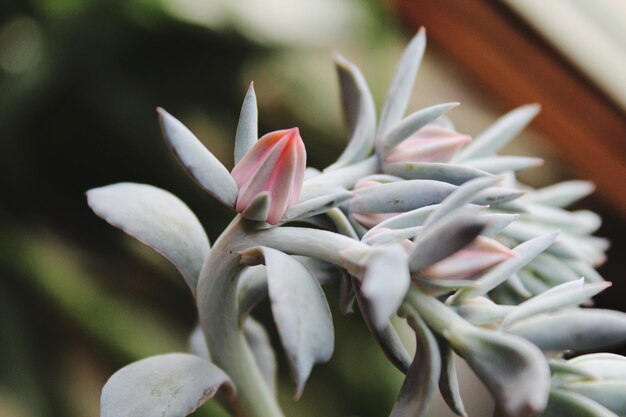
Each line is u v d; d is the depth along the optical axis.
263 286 0.19
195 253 0.19
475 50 0.45
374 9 0.48
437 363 0.16
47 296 0.40
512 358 0.16
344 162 0.19
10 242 0.41
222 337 0.19
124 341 0.39
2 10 0.44
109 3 0.44
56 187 0.44
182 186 0.44
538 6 0.42
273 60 0.48
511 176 0.20
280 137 0.17
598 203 0.43
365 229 0.18
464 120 0.47
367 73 0.47
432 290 0.16
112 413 0.18
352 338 0.40
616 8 0.43
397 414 0.16
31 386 0.38
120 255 0.43
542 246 0.17
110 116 0.44
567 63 0.41
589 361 0.17
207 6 0.45
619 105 0.40
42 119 0.44
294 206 0.17
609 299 0.42
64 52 0.44
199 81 0.47
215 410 0.35
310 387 0.39
